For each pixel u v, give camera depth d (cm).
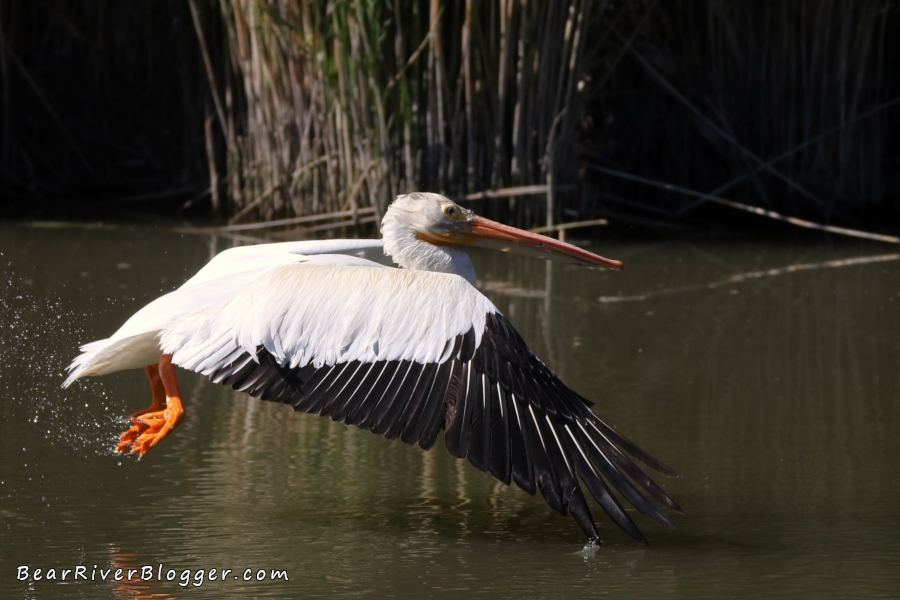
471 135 1808
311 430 938
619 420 940
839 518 731
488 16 1792
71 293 1349
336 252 844
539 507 763
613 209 2072
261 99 1939
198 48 2173
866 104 2034
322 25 1812
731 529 714
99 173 2269
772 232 1930
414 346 630
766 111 2031
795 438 897
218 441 902
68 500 755
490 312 644
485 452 605
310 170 1920
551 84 1814
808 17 1967
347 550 676
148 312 703
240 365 647
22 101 2236
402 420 615
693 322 1292
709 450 869
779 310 1351
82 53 2262
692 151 2123
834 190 2011
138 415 808
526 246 834
